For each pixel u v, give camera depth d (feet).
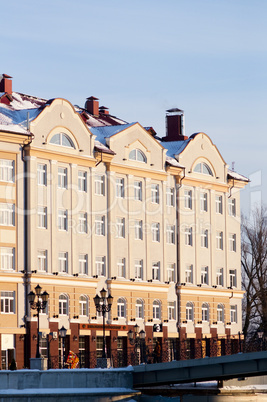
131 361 248.11
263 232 370.53
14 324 262.26
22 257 265.95
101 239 291.38
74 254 280.72
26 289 266.16
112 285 292.20
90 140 286.66
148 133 309.63
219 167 341.21
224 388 244.83
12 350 261.44
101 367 232.73
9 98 284.41
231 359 220.84
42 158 271.49
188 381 229.04
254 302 369.09
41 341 268.00
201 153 333.21
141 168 304.91
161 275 312.09
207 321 331.16
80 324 280.51
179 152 322.75
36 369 214.69
